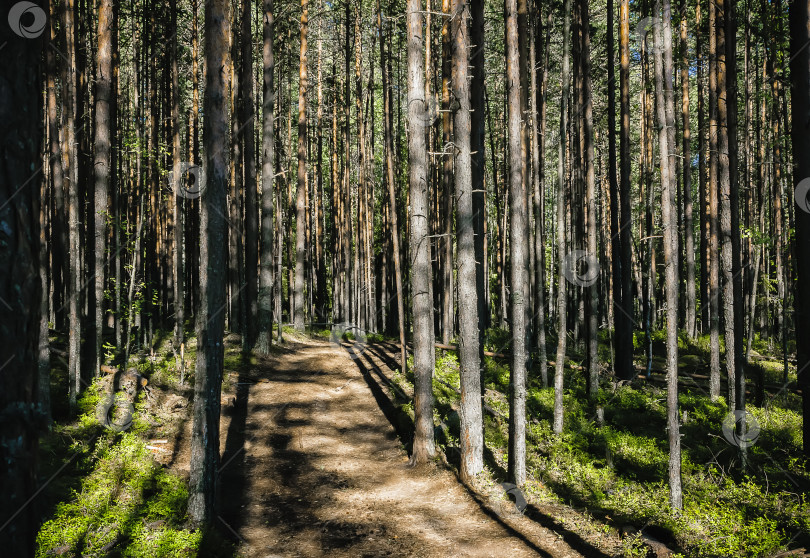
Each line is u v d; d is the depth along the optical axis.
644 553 7.15
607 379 18.06
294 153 35.12
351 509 9.56
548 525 8.48
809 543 7.31
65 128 13.88
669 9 8.84
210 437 8.27
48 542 6.49
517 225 10.14
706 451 11.65
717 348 15.89
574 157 22.00
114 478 8.81
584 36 15.86
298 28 28.36
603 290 27.80
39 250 1.98
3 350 1.82
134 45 18.75
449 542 8.16
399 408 14.66
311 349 23.31
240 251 23.30
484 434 12.70
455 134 11.04
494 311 34.75
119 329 17.09
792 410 14.62
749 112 20.69
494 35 24.61
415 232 11.88
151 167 20.92
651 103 23.39
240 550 7.80
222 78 8.46
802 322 11.32
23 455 1.86
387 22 23.23
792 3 11.23
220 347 8.52
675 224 8.80
